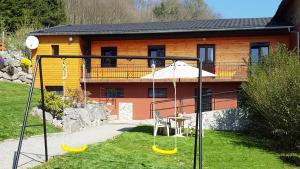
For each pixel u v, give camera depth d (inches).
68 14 2233.0
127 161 318.3
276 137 509.0
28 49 920.9
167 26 897.5
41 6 1568.7
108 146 389.4
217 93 776.9
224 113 620.4
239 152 411.8
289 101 426.6
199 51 857.5
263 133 548.4
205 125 628.1
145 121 729.0
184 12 2662.4
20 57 848.9
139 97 854.5
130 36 883.4
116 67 884.0
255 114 560.1
